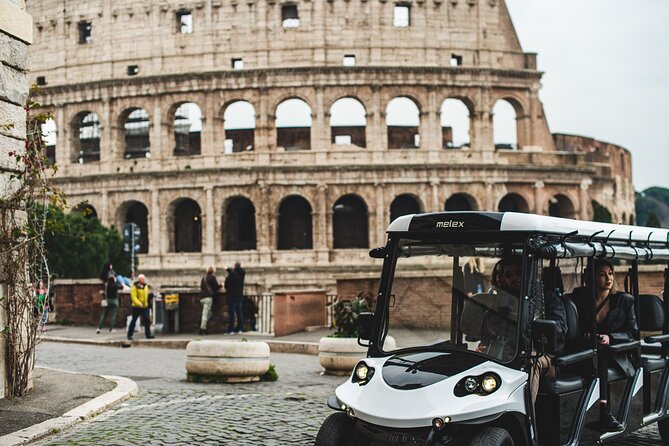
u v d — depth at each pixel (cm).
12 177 2366
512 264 1565
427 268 1642
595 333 1733
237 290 5125
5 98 2334
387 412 1418
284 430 2077
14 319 2348
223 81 8500
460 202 8906
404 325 1630
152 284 8406
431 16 8594
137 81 8650
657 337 1973
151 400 2519
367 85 8431
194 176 8475
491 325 1545
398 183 8338
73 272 7250
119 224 8719
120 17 8838
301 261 8288
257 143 8469
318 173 8331
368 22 8512
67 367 3403
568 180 8644
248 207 9094
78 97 8850
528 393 1470
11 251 2327
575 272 1725
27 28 2427
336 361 3228
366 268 8194
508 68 8650
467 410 1383
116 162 8731
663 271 2059
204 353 2961
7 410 2197
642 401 1861
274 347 4441
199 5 8650
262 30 8544
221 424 2147
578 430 1619
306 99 8444
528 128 8681
